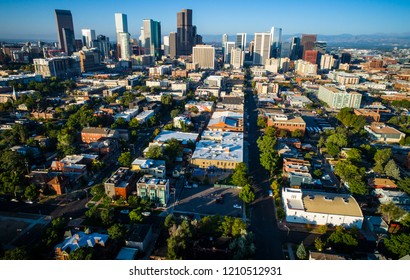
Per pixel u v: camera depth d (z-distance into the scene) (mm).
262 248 135375
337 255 121125
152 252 130500
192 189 187500
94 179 198625
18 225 150125
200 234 140000
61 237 134125
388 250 129125
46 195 178125
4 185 169375
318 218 151500
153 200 169500
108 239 130125
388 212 150375
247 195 166375
